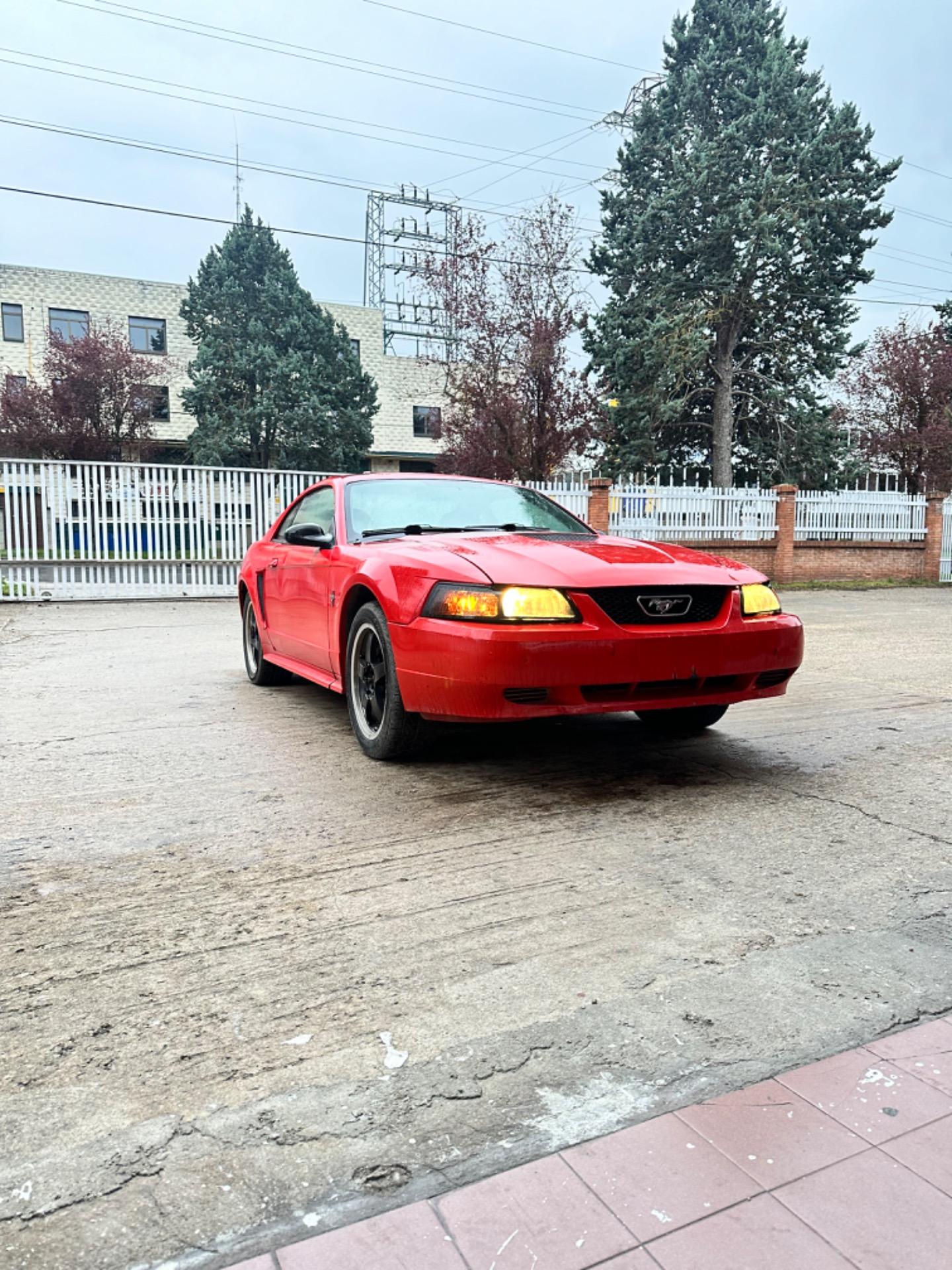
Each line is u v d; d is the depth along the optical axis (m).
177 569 14.19
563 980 2.24
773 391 26.52
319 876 2.91
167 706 5.74
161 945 2.44
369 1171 1.58
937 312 31.70
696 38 27.02
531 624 3.44
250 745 4.68
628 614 3.61
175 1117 1.73
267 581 5.91
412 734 4.09
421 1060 1.91
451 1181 1.56
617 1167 1.58
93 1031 2.02
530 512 5.18
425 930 2.52
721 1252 1.39
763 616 3.93
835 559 20.45
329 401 34.12
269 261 35.22
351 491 5.12
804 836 3.28
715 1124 1.70
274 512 14.62
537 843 3.20
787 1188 1.53
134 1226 1.46
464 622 3.52
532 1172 1.58
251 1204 1.51
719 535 19.09
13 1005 2.13
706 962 2.33
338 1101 1.77
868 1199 1.50
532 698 3.49
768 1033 2.00
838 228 25.25
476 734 4.89
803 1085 1.82
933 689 6.43
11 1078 1.85
